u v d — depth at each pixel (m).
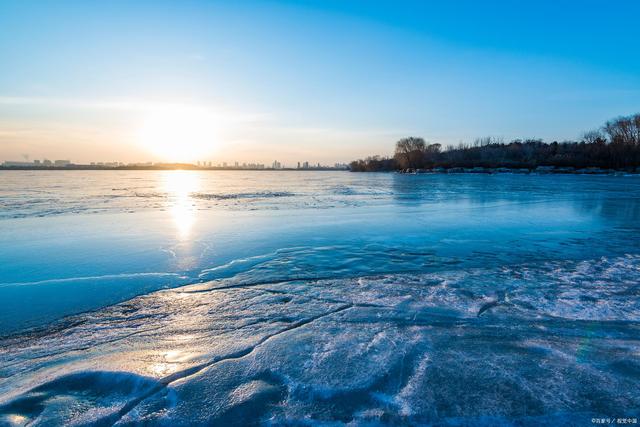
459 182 43.75
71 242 9.66
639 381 3.04
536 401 2.78
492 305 5.02
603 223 12.65
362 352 3.62
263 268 7.15
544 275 6.52
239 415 2.70
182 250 8.72
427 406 2.73
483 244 9.28
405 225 12.24
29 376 3.35
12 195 25.72
